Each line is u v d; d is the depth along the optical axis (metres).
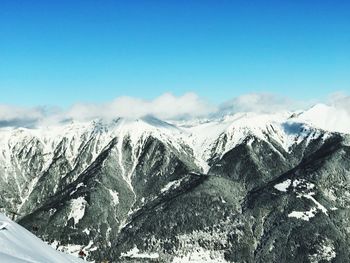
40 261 99.19
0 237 101.44
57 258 111.81
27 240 110.62
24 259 93.44
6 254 90.94
